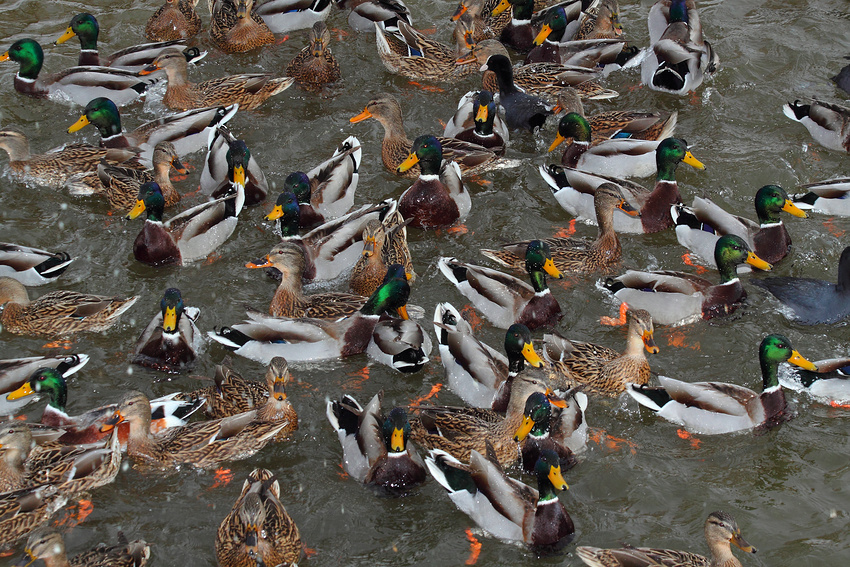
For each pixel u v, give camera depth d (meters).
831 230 14.98
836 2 20.73
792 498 10.68
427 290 13.98
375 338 12.59
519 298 13.10
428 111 18.02
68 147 15.98
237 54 19.22
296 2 19.67
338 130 17.38
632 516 10.48
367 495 10.69
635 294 13.36
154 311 13.46
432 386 12.30
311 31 18.48
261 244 14.80
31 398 12.07
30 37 19.47
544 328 13.12
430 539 10.22
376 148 17.08
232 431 11.10
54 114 17.48
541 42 19.00
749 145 16.86
